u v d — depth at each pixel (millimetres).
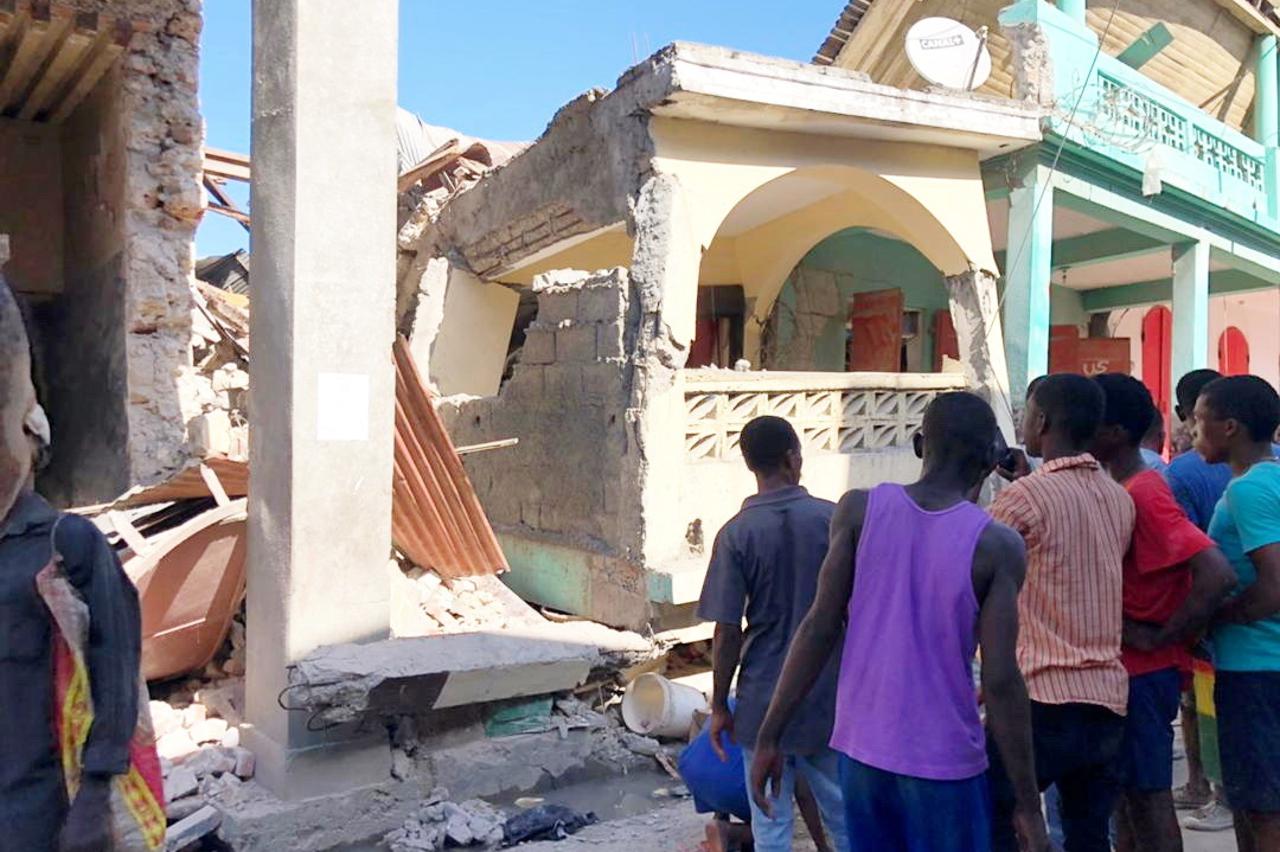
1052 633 3197
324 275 5363
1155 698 3426
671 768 6145
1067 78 9352
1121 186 9992
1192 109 10727
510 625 6934
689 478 7586
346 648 5320
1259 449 3684
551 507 8602
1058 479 3266
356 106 5438
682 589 7055
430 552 7312
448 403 10562
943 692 2633
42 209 10844
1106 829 3262
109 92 9102
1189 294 11047
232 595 6152
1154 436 5340
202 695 6113
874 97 8062
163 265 8672
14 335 2258
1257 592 3391
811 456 8203
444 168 13836
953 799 2592
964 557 2627
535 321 8953
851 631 2805
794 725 3486
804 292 12219
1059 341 13828
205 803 5074
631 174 7969
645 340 7516
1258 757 3447
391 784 5406
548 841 5031
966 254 9250
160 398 8641
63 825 2201
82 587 2260
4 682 2188
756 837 3711
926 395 9109
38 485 10781
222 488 6145
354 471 5457
